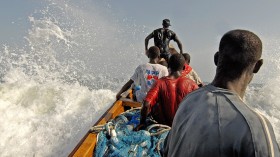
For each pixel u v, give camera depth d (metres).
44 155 5.07
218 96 1.10
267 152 0.93
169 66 3.33
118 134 3.18
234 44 1.14
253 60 1.13
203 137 1.03
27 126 6.43
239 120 1.00
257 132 0.96
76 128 5.70
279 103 10.52
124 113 3.92
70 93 8.77
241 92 1.16
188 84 3.21
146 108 3.13
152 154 2.96
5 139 5.88
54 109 8.42
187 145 1.08
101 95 8.74
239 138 0.97
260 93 11.26
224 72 1.16
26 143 5.57
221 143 0.99
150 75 4.23
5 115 7.77
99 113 6.05
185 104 1.21
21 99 9.06
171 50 7.77
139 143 3.03
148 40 7.84
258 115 1.03
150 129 3.28
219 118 1.03
